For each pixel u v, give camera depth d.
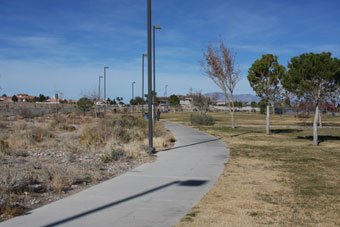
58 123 26.91
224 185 7.58
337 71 14.53
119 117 22.55
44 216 5.36
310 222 5.05
